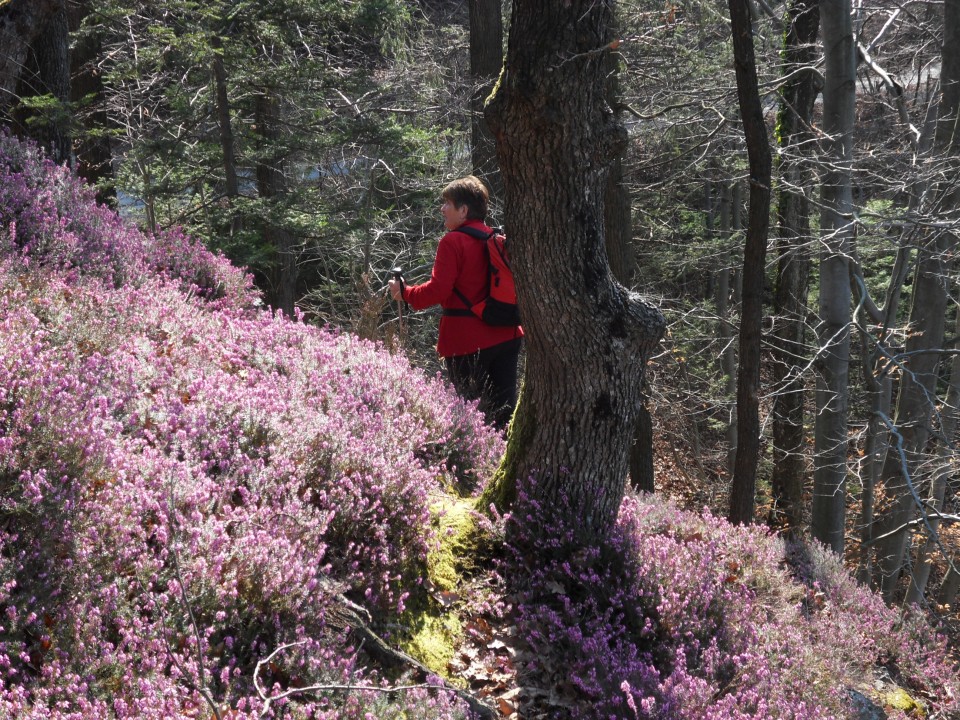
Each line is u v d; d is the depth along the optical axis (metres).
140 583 2.74
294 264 14.62
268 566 3.04
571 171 3.89
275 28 11.44
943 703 5.54
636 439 12.34
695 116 11.66
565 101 3.74
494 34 14.45
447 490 4.92
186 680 2.58
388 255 15.62
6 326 3.57
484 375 5.82
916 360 12.30
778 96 12.62
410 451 4.57
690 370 18.12
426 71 16.64
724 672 4.08
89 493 2.93
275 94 12.29
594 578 4.19
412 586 3.88
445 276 5.46
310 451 4.04
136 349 4.40
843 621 5.59
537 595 4.24
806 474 15.77
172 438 3.66
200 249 7.01
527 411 4.50
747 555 5.67
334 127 12.49
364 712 2.71
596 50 3.68
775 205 14.30
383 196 14.45
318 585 3.23
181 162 11.80
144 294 5.38
